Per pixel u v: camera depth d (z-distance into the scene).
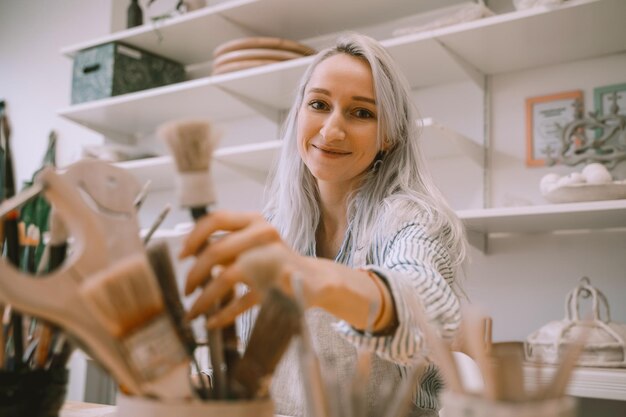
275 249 0.51
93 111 3.10
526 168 2.36
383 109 1.38
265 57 2.60
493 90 2.47
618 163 2.14
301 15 2.73
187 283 0.61
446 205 1.32
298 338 0.49
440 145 2.34
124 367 0.53
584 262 2.22
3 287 0.51
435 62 2.39
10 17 4.10
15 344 0.65
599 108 2.24
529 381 0.49
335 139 1.34
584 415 2.13
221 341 0.60
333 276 0.65
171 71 3.26
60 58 3.82
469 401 0.45
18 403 0.62
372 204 1.39
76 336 0.56
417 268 0.88
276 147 2.51
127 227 0.60
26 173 3.86
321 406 0.46
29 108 3.91
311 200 1.55
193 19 2.80
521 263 2.32
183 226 2.65
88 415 0.96
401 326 0.69
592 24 2.04
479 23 2.10
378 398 1.23
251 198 3.05
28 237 0.74
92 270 0.55
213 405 0.51
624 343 1.79
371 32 2.78
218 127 0.57
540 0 2.01
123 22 3.60
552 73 2.35
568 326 1.85
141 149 3.16
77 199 0.57
